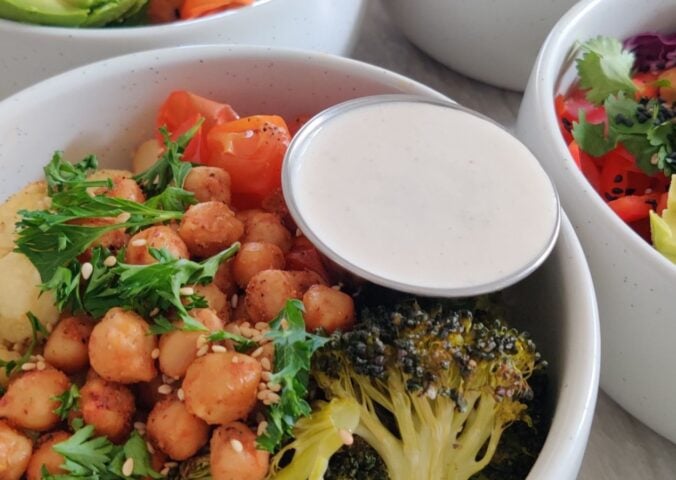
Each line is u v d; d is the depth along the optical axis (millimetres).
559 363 162
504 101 265
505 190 174
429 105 190
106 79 195
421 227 167
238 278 171
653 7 244
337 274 167
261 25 211
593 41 230
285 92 211
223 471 137
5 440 142
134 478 143
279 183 191
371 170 175
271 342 149
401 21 267
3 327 164
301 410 139
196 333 146
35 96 188
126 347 144
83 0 206
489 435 155
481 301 169
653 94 238
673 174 210
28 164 194
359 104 188
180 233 169
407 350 149
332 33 229
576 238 171
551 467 138
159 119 204
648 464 189
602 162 225
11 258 167
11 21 199
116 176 189
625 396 191
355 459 149
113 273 152
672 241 195
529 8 237
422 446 149
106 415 145
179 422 143
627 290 175
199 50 201
